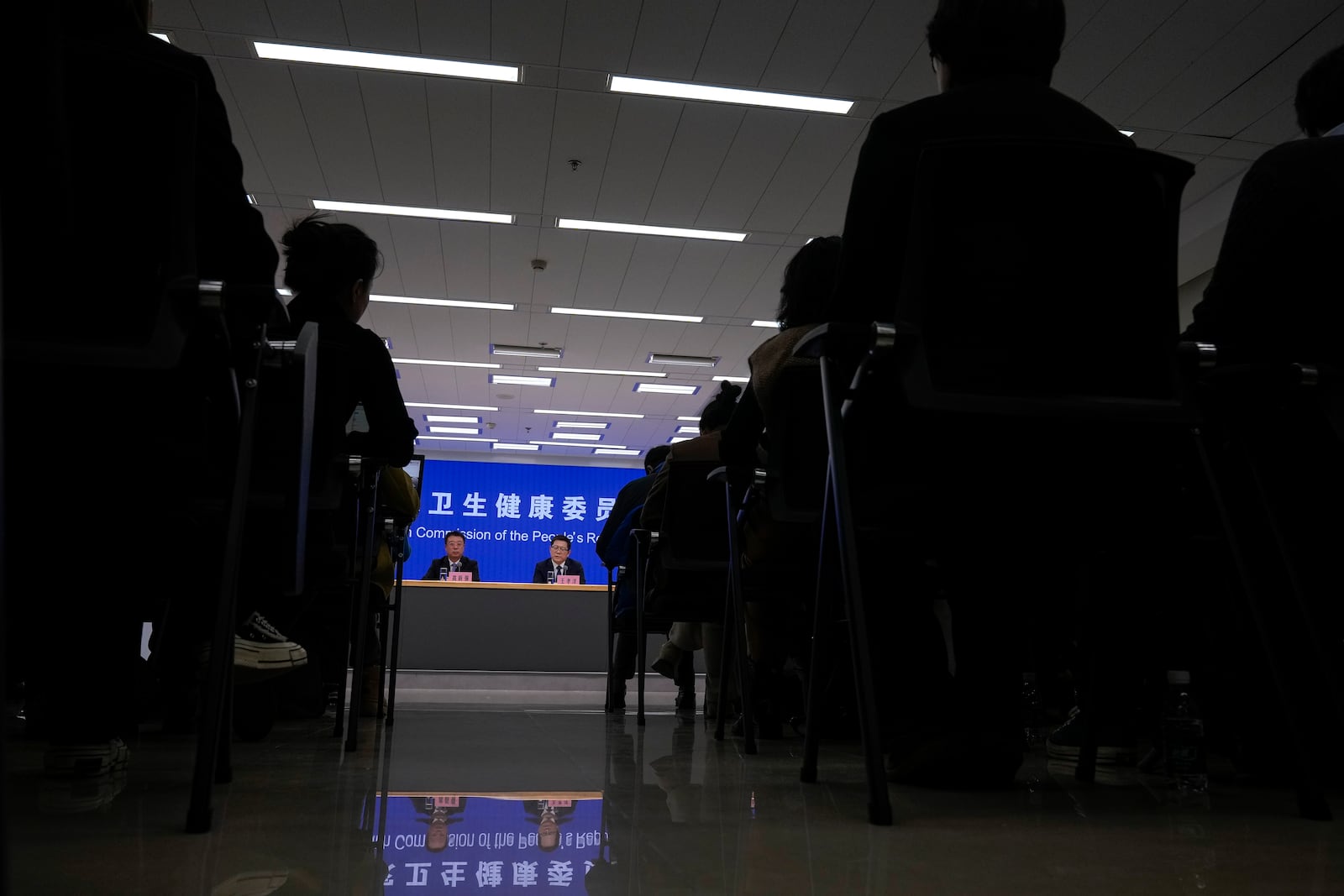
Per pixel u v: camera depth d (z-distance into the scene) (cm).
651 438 1559
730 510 203
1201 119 580
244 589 159
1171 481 130
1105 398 117
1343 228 123
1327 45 506
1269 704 154
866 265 125
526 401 1325
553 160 640
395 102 574
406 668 700
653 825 100
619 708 423
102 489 117
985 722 137
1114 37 502
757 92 554
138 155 99
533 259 813
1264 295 128
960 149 113
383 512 277
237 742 212
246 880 70
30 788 122
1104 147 113
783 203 696
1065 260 120
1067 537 138
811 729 143
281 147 629
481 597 717
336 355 184
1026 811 114
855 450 135
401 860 78
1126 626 165
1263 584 152
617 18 490
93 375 101
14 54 72
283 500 159
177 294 100
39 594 127
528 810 109
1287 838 97
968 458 125
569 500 1569
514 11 488
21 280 97
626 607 390
